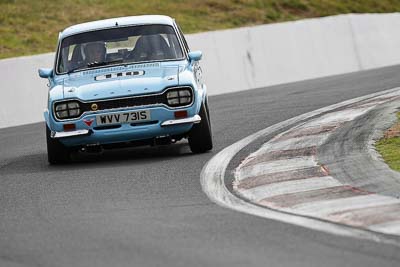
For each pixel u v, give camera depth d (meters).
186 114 36.94
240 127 45.91
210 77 73.25
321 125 42.31
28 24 97.81
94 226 24.50
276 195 27.42
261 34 78.94
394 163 31.23
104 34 40.81
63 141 37.12
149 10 108.75
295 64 80.88
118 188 30.83
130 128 36.78
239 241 21.61
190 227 23.61
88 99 36.84
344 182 28.42
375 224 22.73
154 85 37.00
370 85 62.78
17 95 61.91
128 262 20.02
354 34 88.12
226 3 114.50
